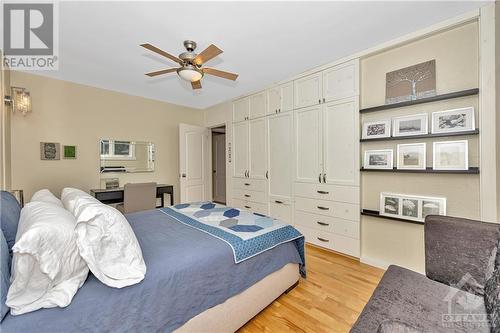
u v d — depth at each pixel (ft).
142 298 3.45
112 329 3.14
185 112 15.42
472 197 6.22
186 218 7.00
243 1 5.55
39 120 10.04
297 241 6.62
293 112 10.50
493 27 5.74
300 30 6.85
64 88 10.70
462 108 6.30
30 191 9.83
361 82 8.37
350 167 8.57
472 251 3.92
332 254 9.02
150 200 11.61
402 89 7.42
